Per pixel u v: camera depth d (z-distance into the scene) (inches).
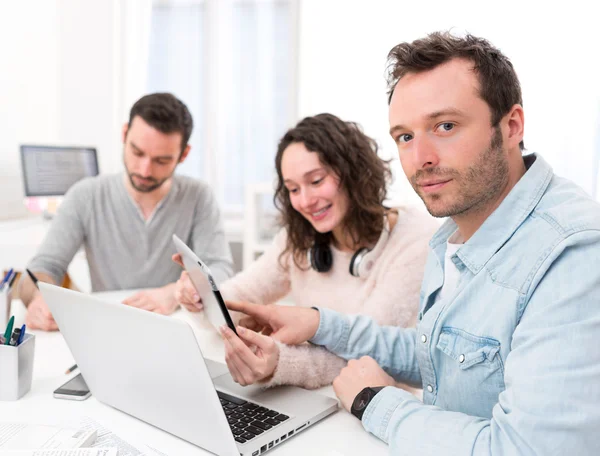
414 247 51.1
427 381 36.6
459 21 103.6
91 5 123.4
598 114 97.0
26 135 114.6
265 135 124.4
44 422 34.9
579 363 24.7
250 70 123.6
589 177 98.0
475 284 32.1
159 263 80.8
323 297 55.8
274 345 39.8
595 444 24.2
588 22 96.2
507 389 27.3
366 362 39.6
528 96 99.8
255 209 104.1
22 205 112.4
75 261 101.3
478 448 27.2
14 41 109.8
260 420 34.4
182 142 73.1
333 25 112.3
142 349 30.4
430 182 31.3
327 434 34.0
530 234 30.1
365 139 54.4
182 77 125.6
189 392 29.5
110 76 124.6
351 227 53.7
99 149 126.6
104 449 29.9
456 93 29.9
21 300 63.5
